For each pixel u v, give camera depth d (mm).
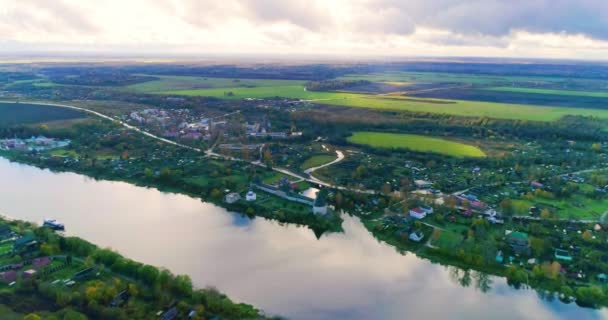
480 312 187875
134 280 193000
